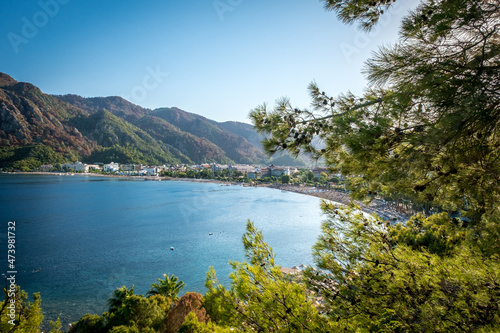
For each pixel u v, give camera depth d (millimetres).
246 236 5035
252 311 4074
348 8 4051
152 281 29781
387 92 3539
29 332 7512
